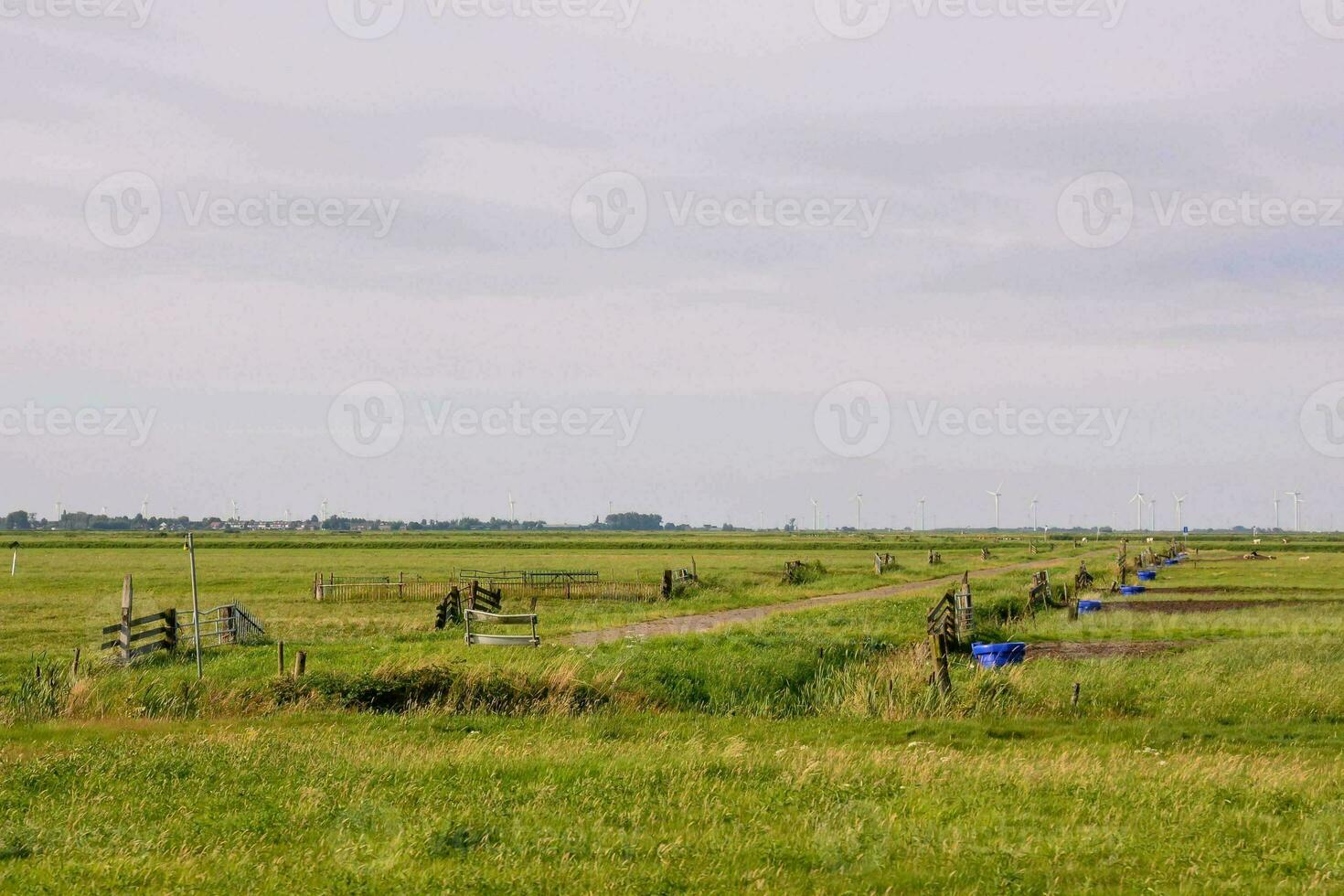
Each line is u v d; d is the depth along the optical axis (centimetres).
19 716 2278
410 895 1000
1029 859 1130
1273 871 1106
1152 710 2341
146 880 1066
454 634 3866
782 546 16950
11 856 1162
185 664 2892
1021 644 3033
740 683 2666
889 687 2417
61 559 11394
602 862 1118
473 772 1592
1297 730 2116
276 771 1602
